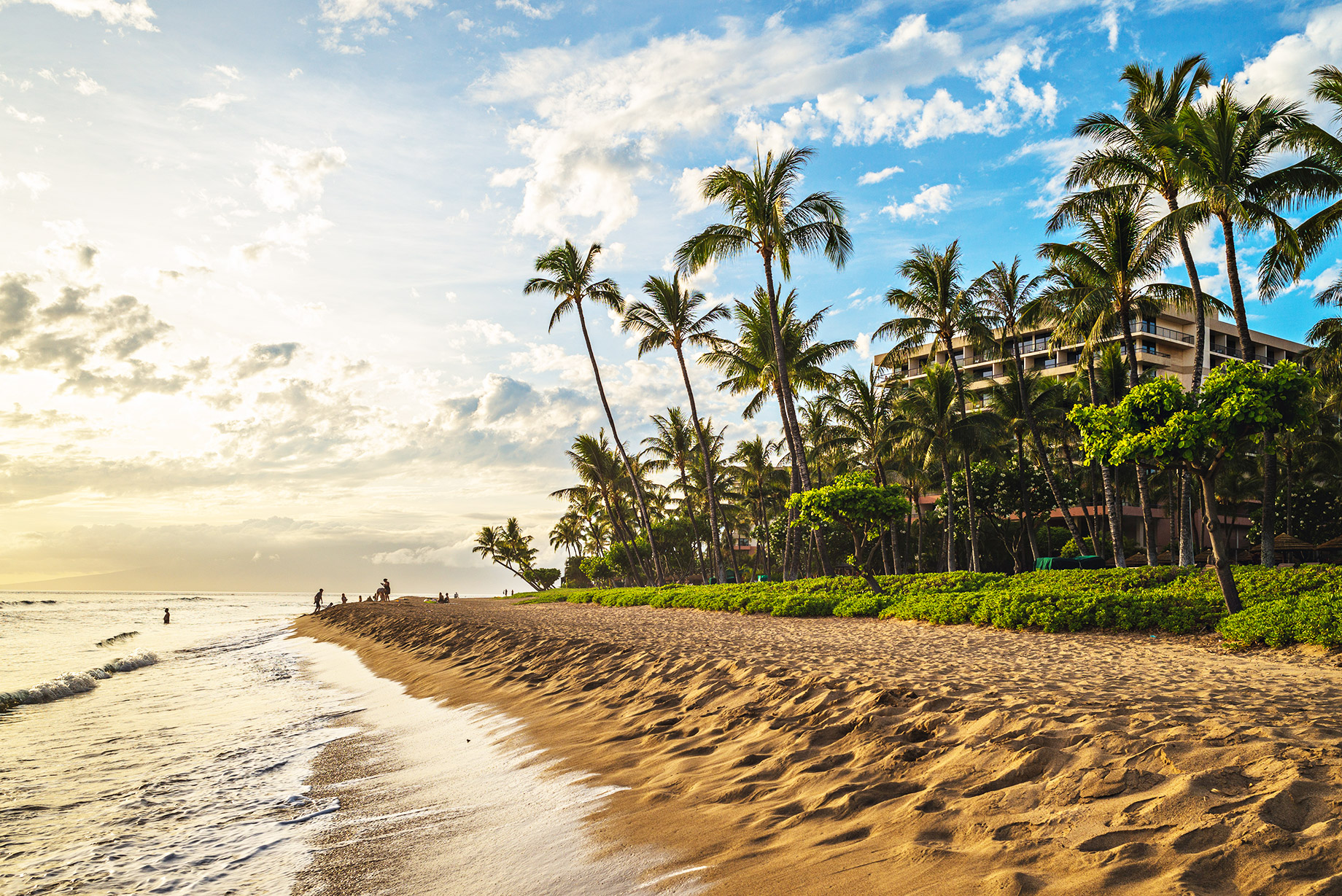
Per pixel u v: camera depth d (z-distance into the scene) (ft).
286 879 15.33
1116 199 73.15
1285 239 58.70
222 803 22.44
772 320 83.82
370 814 19.54
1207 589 49.37
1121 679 24.53
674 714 24.95
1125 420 41.16
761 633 50.16
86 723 40.86
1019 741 15.19
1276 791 10.62
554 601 143.74
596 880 12.78
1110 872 9.53
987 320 100.58
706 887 11.68
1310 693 20.68
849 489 72.54
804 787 15.69
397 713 36.86
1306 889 8.25
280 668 70.79
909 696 20.77
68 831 20.53
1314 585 45.47
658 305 111.86
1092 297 77.00
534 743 24.93
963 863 10.73
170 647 105.09
